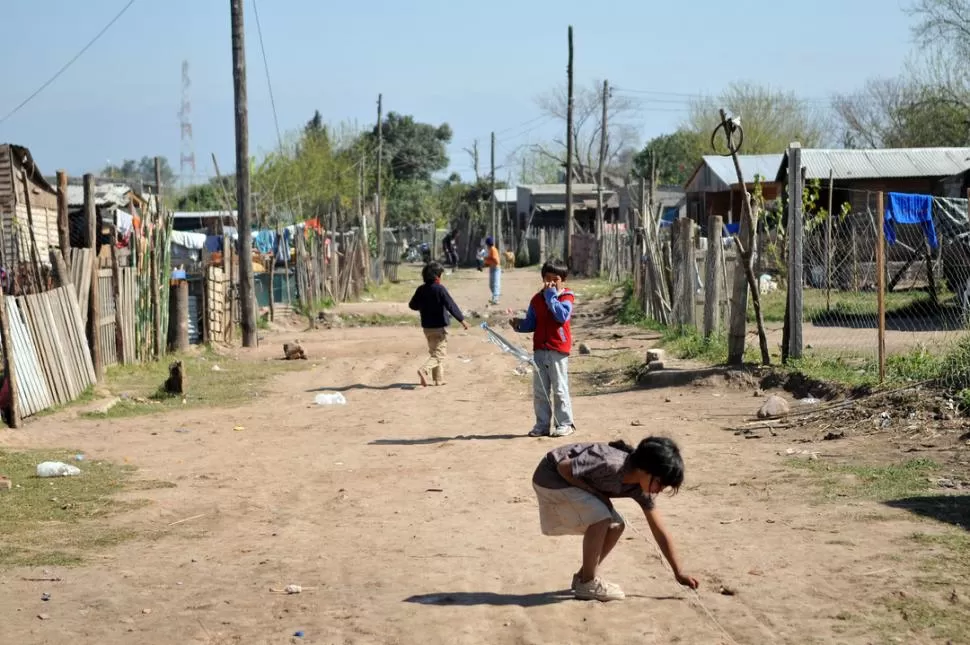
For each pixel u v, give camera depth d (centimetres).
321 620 550
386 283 4338
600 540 550
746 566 613
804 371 1259
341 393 1588
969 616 506
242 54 2186
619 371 1659
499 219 6981
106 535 762
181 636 530
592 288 3828
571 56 4659
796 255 1344
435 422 1291
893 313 2070
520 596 579
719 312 1823
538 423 1141
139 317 1844
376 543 723
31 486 938
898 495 762
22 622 555
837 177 3634
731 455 962
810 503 764
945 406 988
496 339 1145
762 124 6347
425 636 518
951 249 1964
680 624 518
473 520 784
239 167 2211
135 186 4859
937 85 5078
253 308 2236
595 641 502
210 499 886
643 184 2730
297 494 904
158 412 1416
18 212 2412
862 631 495
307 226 3353
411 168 9606
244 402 1518
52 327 1400
